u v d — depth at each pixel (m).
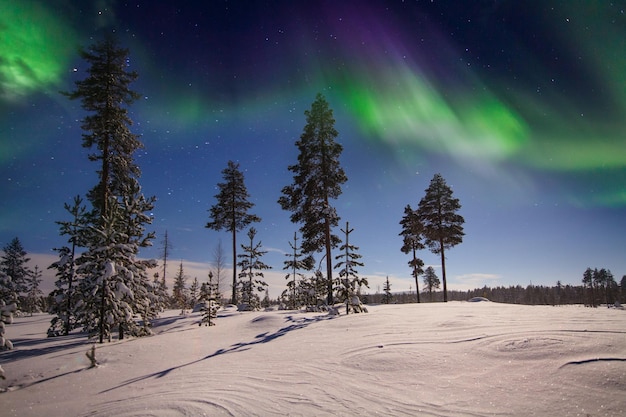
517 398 4.38
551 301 90.62
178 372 7.57
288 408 4.79
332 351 7.66
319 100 24.06
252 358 8.02
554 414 3.92
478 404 4.35
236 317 18.94
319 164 23.27
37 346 13.95
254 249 29.92
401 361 6.25
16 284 36.56
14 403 6.68
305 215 23.22
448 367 5.70
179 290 44.78
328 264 21.06
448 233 32.03
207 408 5.01
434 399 4.63
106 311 13.54
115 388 7.02
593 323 7.12
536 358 5.49
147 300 15.98
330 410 4.60
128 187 17.55
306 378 6.03
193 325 17.39
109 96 19.50
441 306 15.14
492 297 106.19
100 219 17.91
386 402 4.70
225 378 6.51
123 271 14.26
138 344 11.57
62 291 19.16
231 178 32.69
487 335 7.04
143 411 5.19
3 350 13.25
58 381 8.08
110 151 19.91
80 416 5.49
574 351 5.48
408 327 9.12
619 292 72.06
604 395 4.15
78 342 14.26
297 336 10.22
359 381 5.62
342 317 13.01
